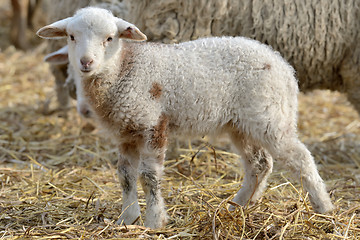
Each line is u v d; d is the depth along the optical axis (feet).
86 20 11.92
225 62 12.94
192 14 17.43
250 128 13.08
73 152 20.43
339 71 18.99
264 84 12.84
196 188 15.52
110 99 12.43
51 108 27.07
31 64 34.19
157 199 12.64
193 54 12.97
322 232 12.04
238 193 14.38
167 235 12.30
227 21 17.71
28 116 25.40
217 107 12.94
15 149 20.83
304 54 18.16
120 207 14.35
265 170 14.17
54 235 11.95
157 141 12.50
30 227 12.14
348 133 23.40
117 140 13.07
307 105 28.04
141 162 12.60
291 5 17.60
